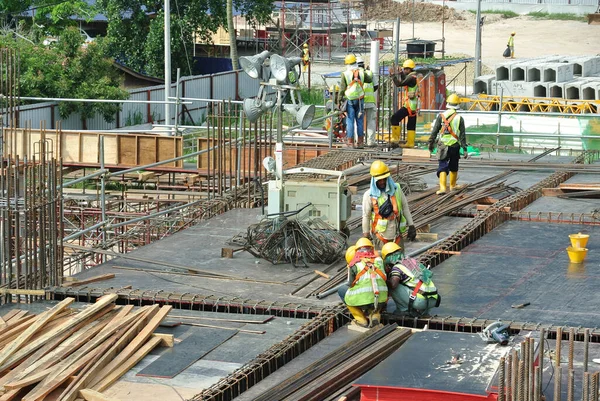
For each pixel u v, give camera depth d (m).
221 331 15.76
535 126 44.91
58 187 19.03
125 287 17.84
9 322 15.65
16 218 17.39
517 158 32.28
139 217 25.94
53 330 14.84
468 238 21.28
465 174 29.02
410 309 15.98
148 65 64.56
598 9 91.19
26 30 63.16
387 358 13.27
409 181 26.45
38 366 13.55
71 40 50.84
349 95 31.67
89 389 13.04
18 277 17.50
